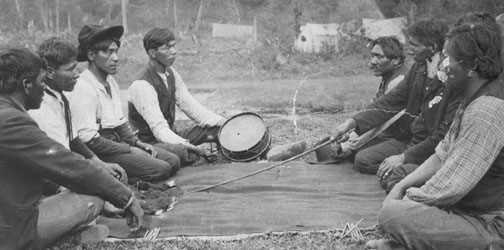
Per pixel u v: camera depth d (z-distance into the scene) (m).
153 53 5.58
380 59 5.33
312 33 10.09
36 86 3.22
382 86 5.48
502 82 3.11
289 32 10.09
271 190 4.69
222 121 5.95
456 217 3.15
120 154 4.86
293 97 8.27
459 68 3.06
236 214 4.15
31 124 3.13
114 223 3.99
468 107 3.10
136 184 4.79
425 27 4.64
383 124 5.18
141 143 5.24
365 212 4.13
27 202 3.16
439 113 4.27
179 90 5.97
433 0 10.12
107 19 10.75
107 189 3.43
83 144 4.34
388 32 10.05
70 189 3.38
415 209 3.19
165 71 5.74
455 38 3.04
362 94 8.31
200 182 4.93
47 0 10.88
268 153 5.55
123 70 9.59
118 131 5.20
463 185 3.04
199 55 9.84
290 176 5.02
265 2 10.26
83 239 3.65
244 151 5.49
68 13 10.88
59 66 3.93
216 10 10.32
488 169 3.09
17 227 3.12
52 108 3.99
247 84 8.95
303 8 10.20
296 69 9.43
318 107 7.95
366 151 5.08
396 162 4.49
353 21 10.20
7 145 3.04
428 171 3.49
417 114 4.92
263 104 8.12
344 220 4.00
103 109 5.05
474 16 3.23
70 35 10.74
